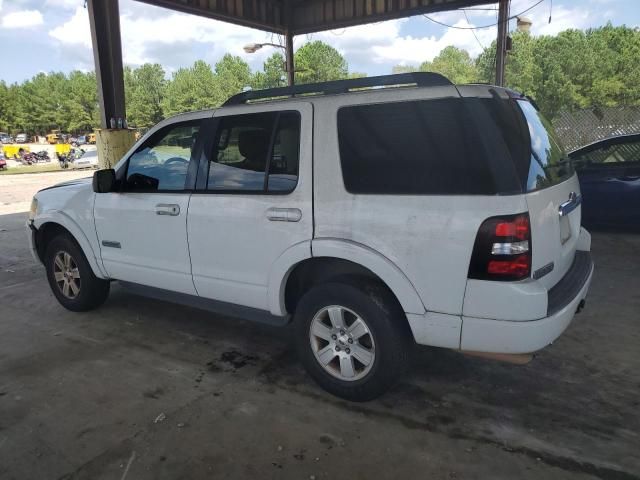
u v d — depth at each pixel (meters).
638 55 53.16
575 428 2.79
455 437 2.73
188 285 3.77
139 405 3.13
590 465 2.48
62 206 4.53
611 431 2.75
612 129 12.77
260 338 4.16
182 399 3.19
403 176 2.75
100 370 3.62
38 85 104.31
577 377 3.36
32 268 6.57
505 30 12.40
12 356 3.89
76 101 99.06
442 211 2.61
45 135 101.12
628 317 4.32
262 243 3.26
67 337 4.24
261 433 2.81
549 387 3.24
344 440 2.73
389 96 2.84
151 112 94.00
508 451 2.61
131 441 2.76
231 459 2.59
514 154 2.58
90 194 4.30
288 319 3.40
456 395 3.17
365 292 2.91
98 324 4.52
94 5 9.21
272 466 2.53
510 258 2.49
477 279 2.56
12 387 3.39
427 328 2.74
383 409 3.03
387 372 2.92
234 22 14.45
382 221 2.78
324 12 15.56
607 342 3.86
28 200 13.88
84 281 4.61
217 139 3.51
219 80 85.00
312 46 76.44
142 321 4.57
